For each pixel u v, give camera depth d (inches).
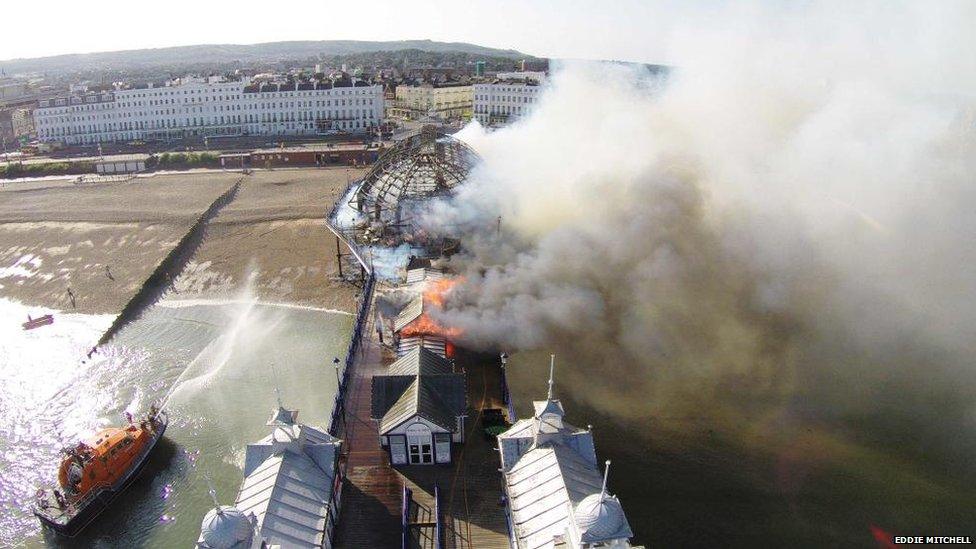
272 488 1594.5
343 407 2230.6
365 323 2829.7
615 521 1280.8
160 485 2361.0
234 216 5118.1
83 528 2180.1
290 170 6830.7
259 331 3481.8
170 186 6141.7
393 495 1860.2
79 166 7062.0
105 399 2898.6
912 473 2224.4
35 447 2598.4
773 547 1930.4
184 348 3334.2
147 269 4183.1
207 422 2699.3
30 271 4276.6
